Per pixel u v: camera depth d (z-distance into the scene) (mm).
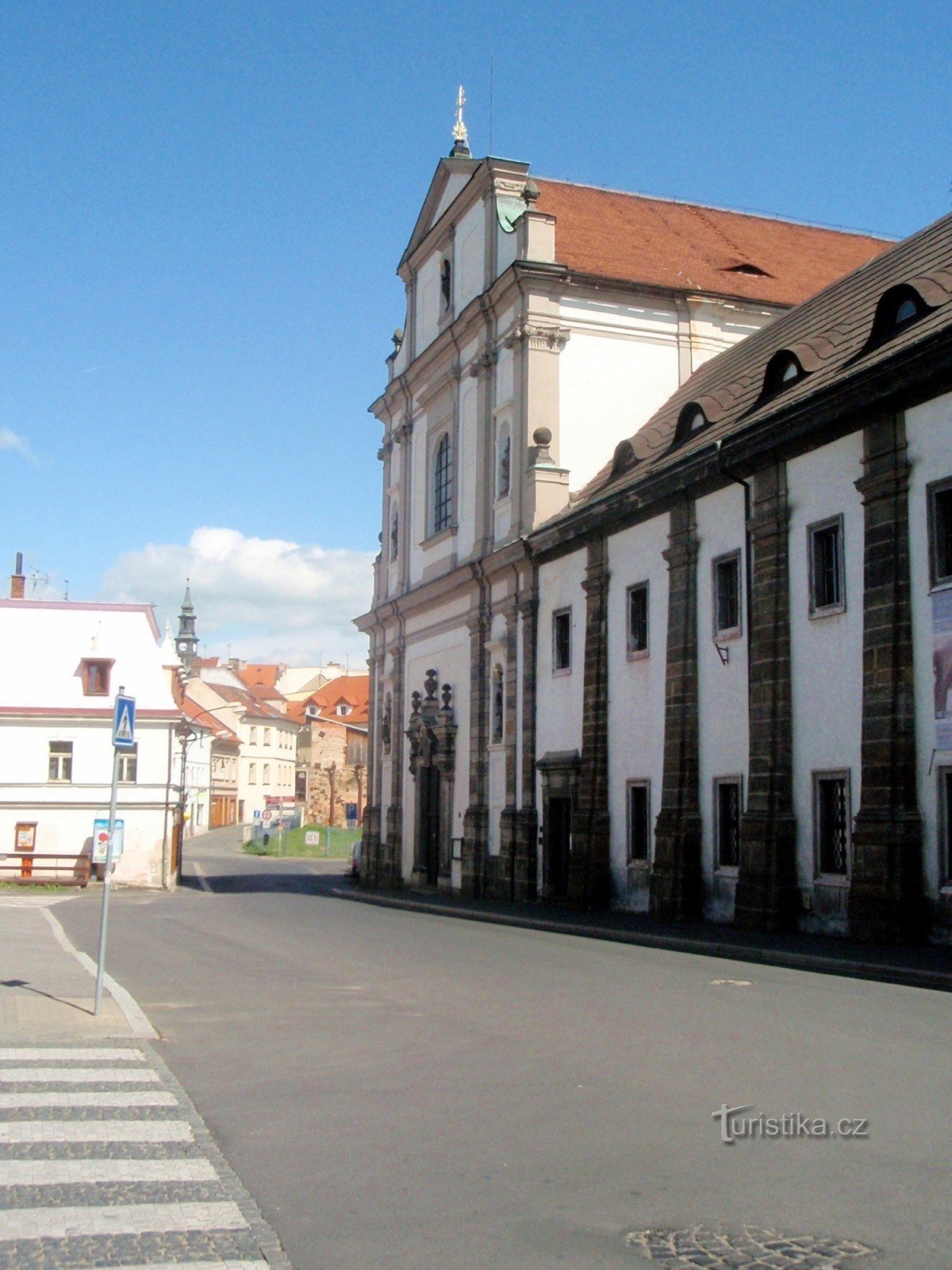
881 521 20281
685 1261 5535
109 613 56500
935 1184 6547
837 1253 5574
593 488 34375
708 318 37969
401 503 47062
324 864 76000
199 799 114438
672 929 23359
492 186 39375
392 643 47188
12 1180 6965
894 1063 9625
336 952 20453
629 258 38969
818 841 21688
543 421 35812
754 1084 8961
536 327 36094
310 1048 11125
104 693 55062
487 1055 10477
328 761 113625
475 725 37938
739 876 23312
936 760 19031
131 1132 8047
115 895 46281
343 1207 6430
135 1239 5961
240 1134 8008
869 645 20344
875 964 16328
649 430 33406
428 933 24797
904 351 19234
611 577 30109
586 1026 11812
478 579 37969
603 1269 5484
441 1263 5605
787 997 13750
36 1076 9875
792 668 22672
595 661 30375
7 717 53938
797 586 22578
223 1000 14414
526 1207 6348
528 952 20062
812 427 21766
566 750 32094
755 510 23750
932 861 19000
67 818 53719
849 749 20984
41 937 24203
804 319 29141
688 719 26047
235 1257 5711
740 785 24266
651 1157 7180
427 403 44906
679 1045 10648
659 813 26859
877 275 26641
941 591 19078
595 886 29500
